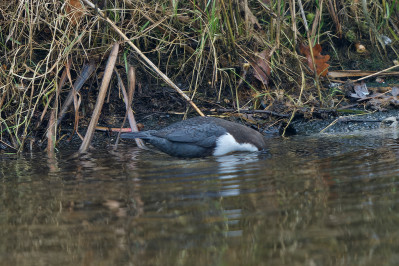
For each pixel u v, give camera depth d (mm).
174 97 12508
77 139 11094
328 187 6691
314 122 11852
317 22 13719
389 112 12055
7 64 11352
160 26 12055
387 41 14844
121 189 6973
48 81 11023
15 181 7785
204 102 12508
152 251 4820
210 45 12094
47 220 5797
